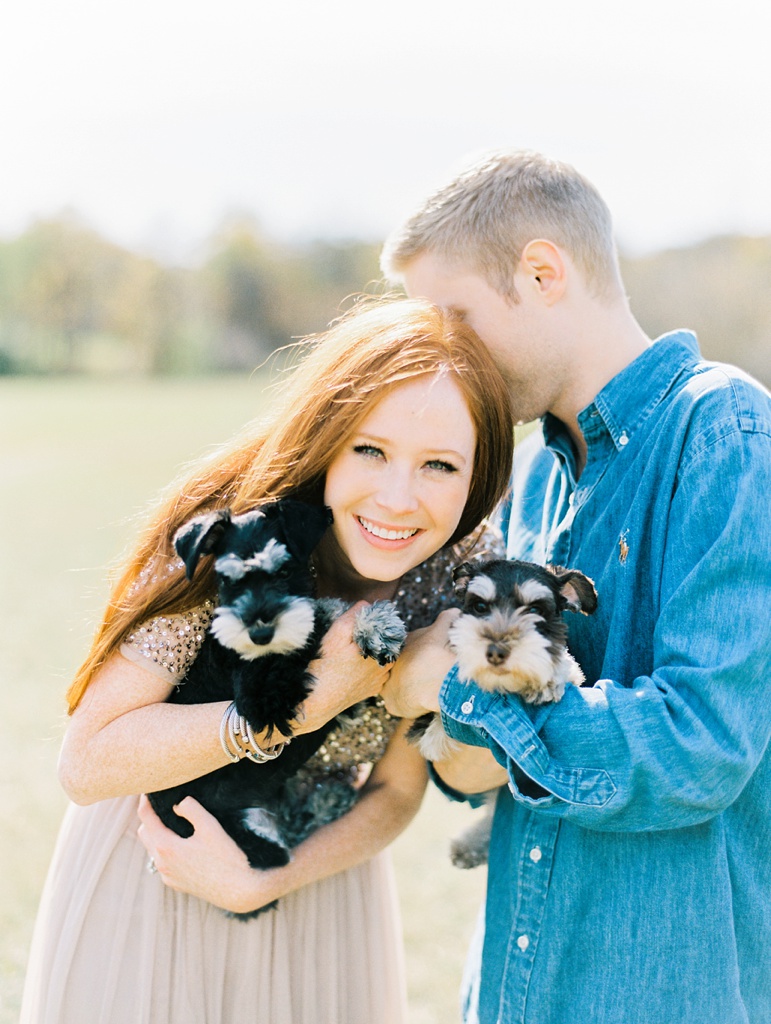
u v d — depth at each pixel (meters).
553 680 2.44
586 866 2.56
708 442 2.47
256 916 2.91
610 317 3.01
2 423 30.77
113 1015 2.77
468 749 2.86
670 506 2.57
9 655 9.07
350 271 68.75
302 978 3.00
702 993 2.45
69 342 68.06
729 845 2.54
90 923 2.83
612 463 2.85
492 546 3.36
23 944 4.63
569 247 2.92
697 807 2.31
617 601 2.67
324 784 3.33
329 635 2.80
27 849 5.61
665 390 2.75
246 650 2.74
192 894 2.81
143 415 33.28
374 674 2.81
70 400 40.53
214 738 2.68
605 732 2.31
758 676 2.28
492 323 3.00
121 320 68.00
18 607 10.86
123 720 2.73
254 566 2.81
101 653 2.80
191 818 2.87
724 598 2.30
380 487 2.69
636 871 2.49
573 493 3.05
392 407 2.65
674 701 2.28
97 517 16.39
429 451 2.67
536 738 2.39
